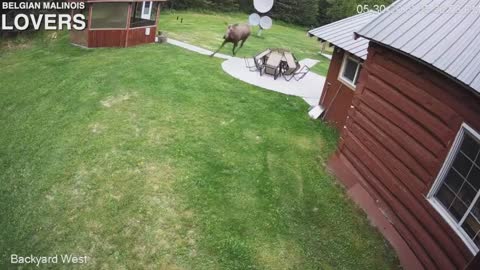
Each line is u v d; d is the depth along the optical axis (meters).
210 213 8.80
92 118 12.67
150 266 7.67
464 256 6.33
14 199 9.95
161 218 8.65
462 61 6.79
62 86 15.41
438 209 7.10
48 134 12.20
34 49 21.61
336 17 44.41
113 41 20.31
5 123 13.41
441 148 7.17
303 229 8.68
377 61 9.23
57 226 8.84
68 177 10.16
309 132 12.96
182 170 10.18
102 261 7.91
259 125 12.97
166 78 15.91
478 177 6.33
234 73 17.67
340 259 7.98
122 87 14.81
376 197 9.05
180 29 26.73
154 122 12.43
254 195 9.52
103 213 8.95
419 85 7.85
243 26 20.80
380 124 9.04
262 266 7.64
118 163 10.44
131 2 19.67
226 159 10.84
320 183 10.27
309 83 18.02
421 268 7.38
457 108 6.85
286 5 43.84
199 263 7.66
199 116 13.06
